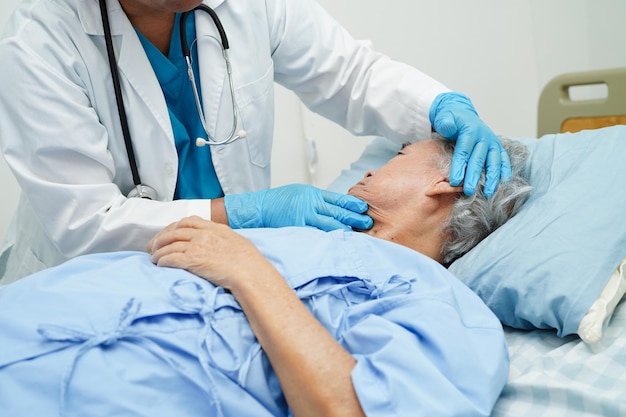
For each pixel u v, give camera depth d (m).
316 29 1.58
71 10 1.30
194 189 1.51
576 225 1.14
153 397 0.83
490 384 0.87
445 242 1.22
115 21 1.32
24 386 0.81
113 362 0.84
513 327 1.18
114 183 1.44
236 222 1.30
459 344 0.89
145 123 1.38
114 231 1.28
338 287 1.00
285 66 1.60
